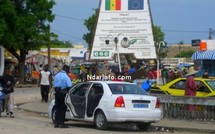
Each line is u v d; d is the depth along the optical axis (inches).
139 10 937.5
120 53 944.9
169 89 904.9
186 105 753.6
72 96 676.7
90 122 684.1
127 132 626.8
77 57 2758.4
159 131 662.5
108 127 673.6
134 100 621.0
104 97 631.2
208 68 1418.6
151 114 628.4
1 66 1686.8
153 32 936.3
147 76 1032.8
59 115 651.5
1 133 568.7
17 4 2079.2
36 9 2107.5
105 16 948.0
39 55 2471.7
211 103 718.5
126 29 943.7
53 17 2142.0
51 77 1099.9
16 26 2025.1
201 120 734.5
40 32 2153.1
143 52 941.2
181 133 639.1
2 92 784.9
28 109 943.7
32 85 2137.1
